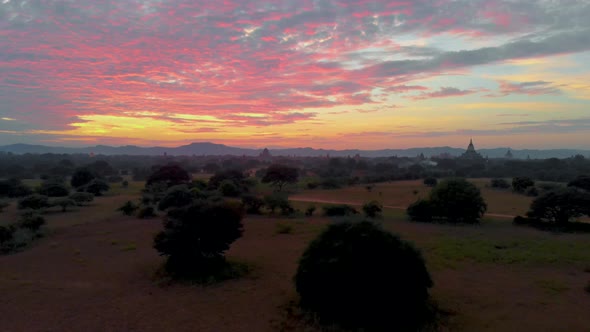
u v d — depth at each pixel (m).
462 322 10.37
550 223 28.25
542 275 14.99
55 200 39.19
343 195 57.97
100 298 12.62
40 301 12.38
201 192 42.53
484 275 14.95
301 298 11.61
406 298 10.52
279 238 23.05
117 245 21.27
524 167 101.94
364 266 10.61
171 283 14.05
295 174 64.56
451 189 31.09
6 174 88.81
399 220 32.00
